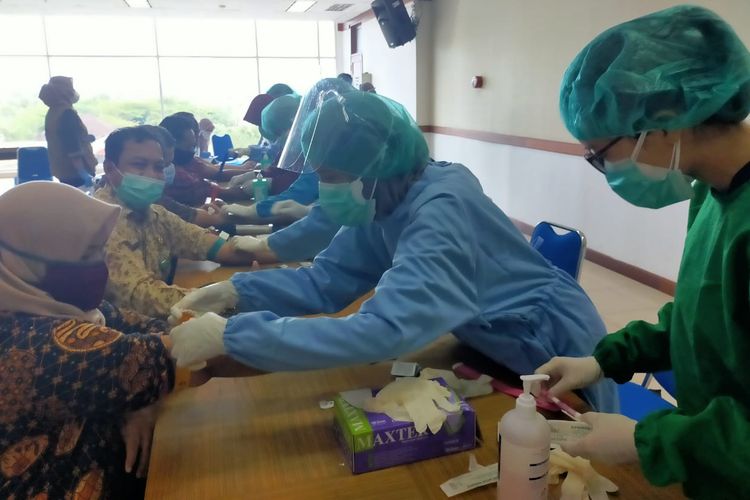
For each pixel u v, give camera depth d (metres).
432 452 0.95
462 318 1.01
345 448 0.96
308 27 10.16
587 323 1.27
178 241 2.02
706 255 0.81
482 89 5.96
